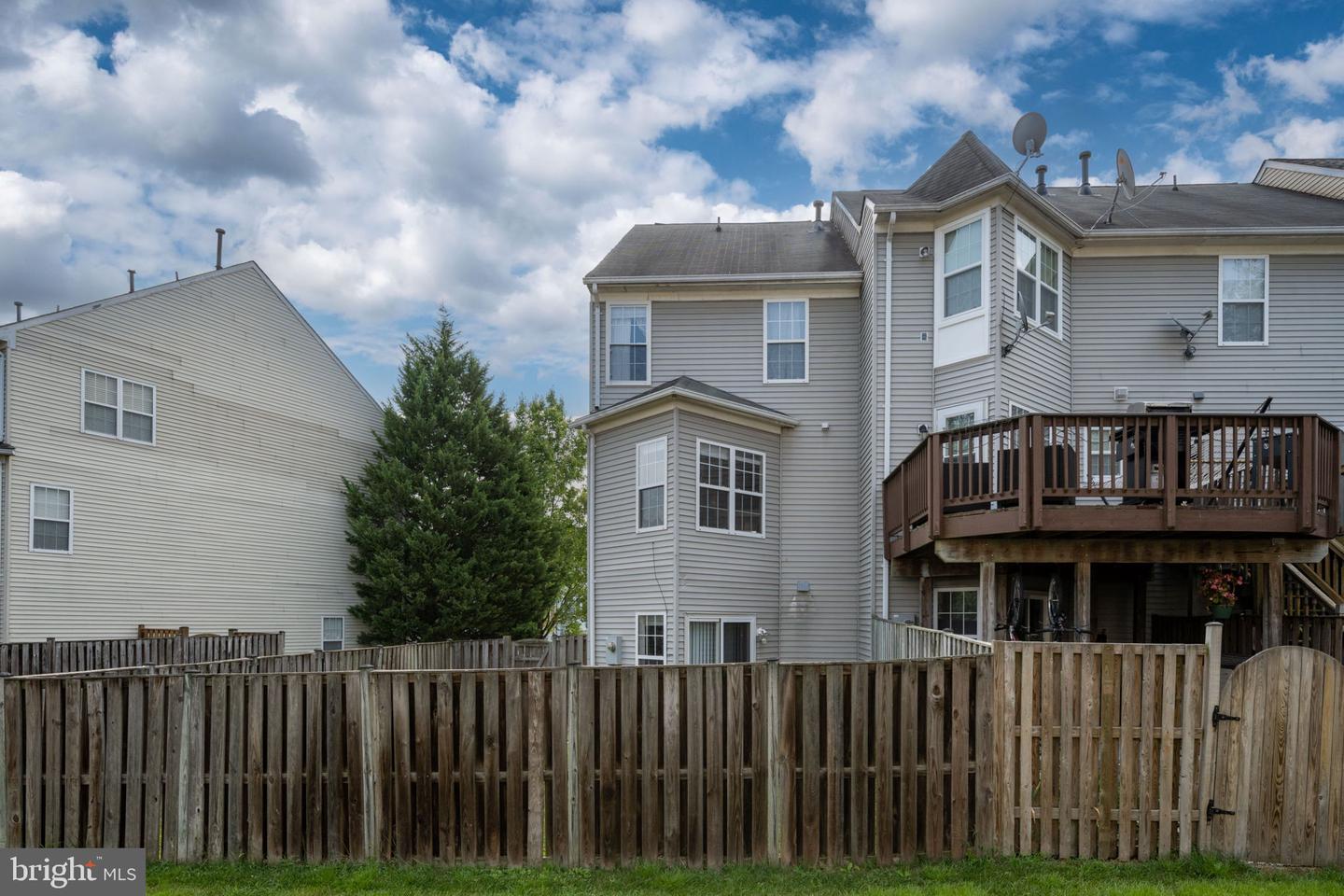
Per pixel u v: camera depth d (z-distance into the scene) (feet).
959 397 41.75
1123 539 31.60
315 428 74.38
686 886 17.44
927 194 46.01
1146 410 44.65
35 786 19.58
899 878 17.67
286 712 19.56
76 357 53.98
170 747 19.54
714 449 46.98
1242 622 35.04
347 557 76.84
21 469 50.55
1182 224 45.57
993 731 18.88
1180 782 18.71
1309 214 47.50
